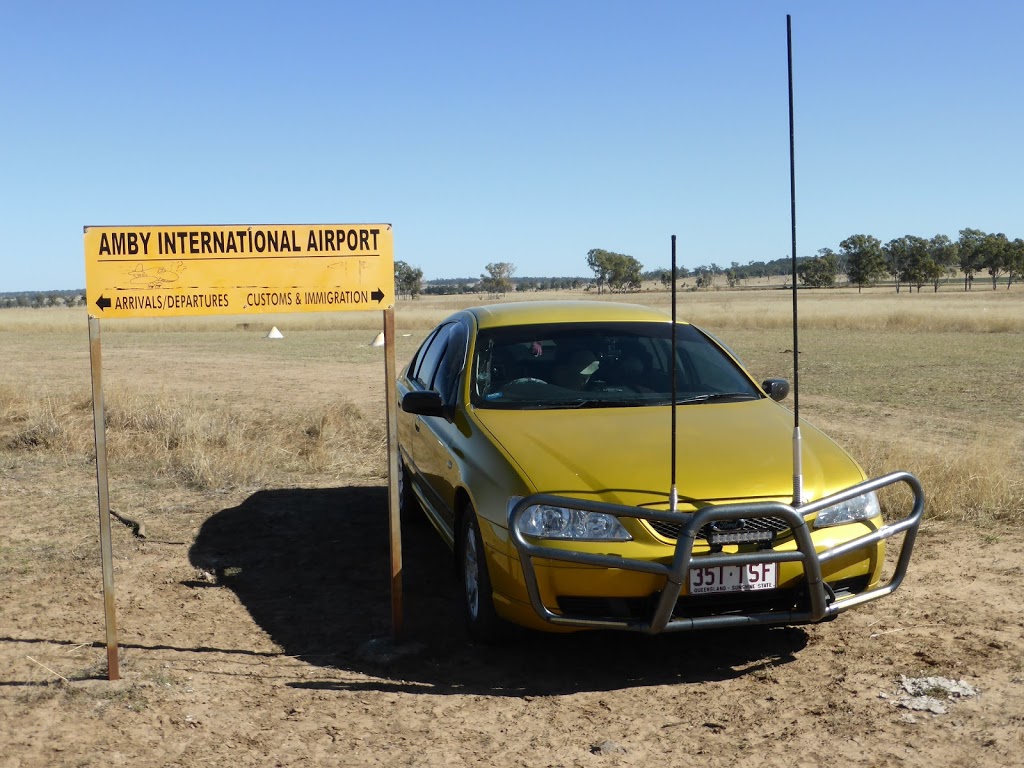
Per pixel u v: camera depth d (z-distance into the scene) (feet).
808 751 11.00
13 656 14.35
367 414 40.50
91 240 12.97
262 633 15.53
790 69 12.60
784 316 127.03
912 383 50.65
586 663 14.08
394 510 14.58
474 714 12.26
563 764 10.83
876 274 435.94
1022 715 11.70
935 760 10.66
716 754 11.01
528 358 17.84
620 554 12.62
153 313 13.23
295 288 13.70
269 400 46.03
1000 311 138.51
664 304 222.89
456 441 16.16
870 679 13.07
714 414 16.14
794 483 12.91
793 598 13.20
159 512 23.89
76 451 31.65
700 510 12.15
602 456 13.96
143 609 16.74
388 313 14.12
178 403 39.99
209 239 13.39
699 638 15.02
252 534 21.93
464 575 15.57
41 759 10.95
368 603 17.13
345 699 12.75
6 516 23.39
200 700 12.66
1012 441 30.78
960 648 14.11
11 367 68.69
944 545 19.83
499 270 624.18
